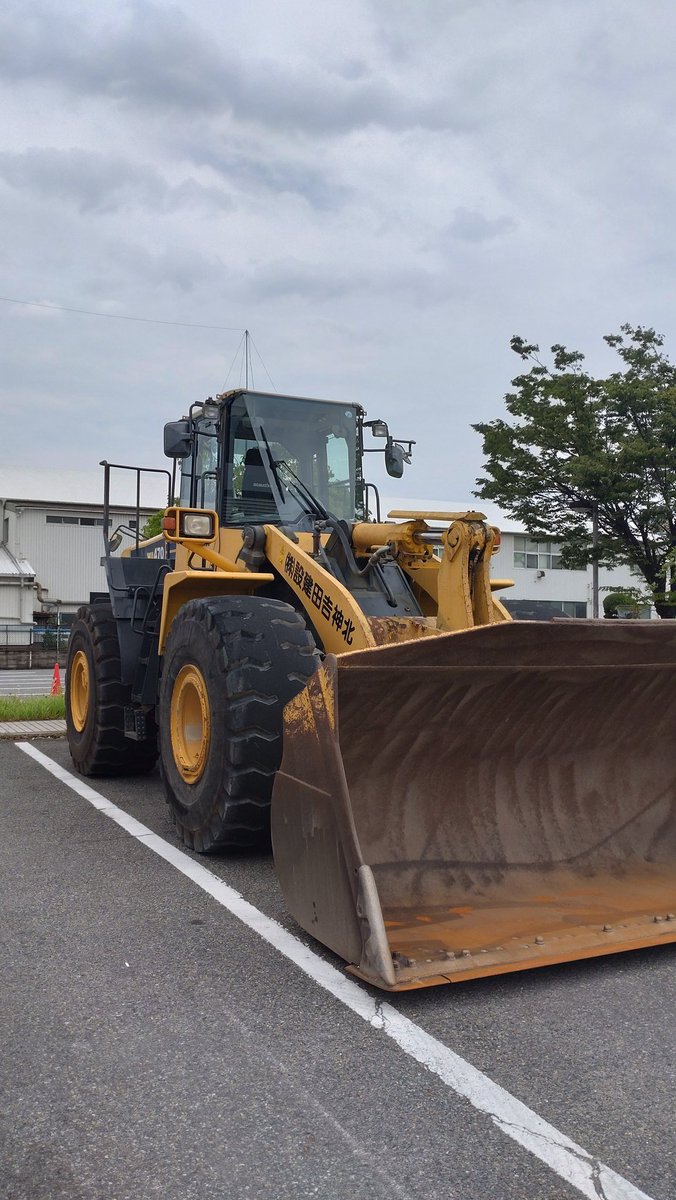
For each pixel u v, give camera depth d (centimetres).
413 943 323
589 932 336
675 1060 265
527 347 1941
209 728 463
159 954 347
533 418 1892
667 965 337
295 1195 206
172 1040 278
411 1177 212
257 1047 273
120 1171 214
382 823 361
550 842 389
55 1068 261
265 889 426
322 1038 279
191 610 490
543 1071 259
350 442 617
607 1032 282
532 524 1984
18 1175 213
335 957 343
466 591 457
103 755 707
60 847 506
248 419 589
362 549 545
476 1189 208
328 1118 235
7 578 3609
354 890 319
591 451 1847
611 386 1811
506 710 373
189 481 665
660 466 1811
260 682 444
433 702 354
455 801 378
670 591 1889
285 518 569
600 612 3145
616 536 1973
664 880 391
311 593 483
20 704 1136
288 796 361
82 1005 303
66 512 4006
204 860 477
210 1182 210
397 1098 245
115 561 667
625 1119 235
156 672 648
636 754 417
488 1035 281
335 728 331
